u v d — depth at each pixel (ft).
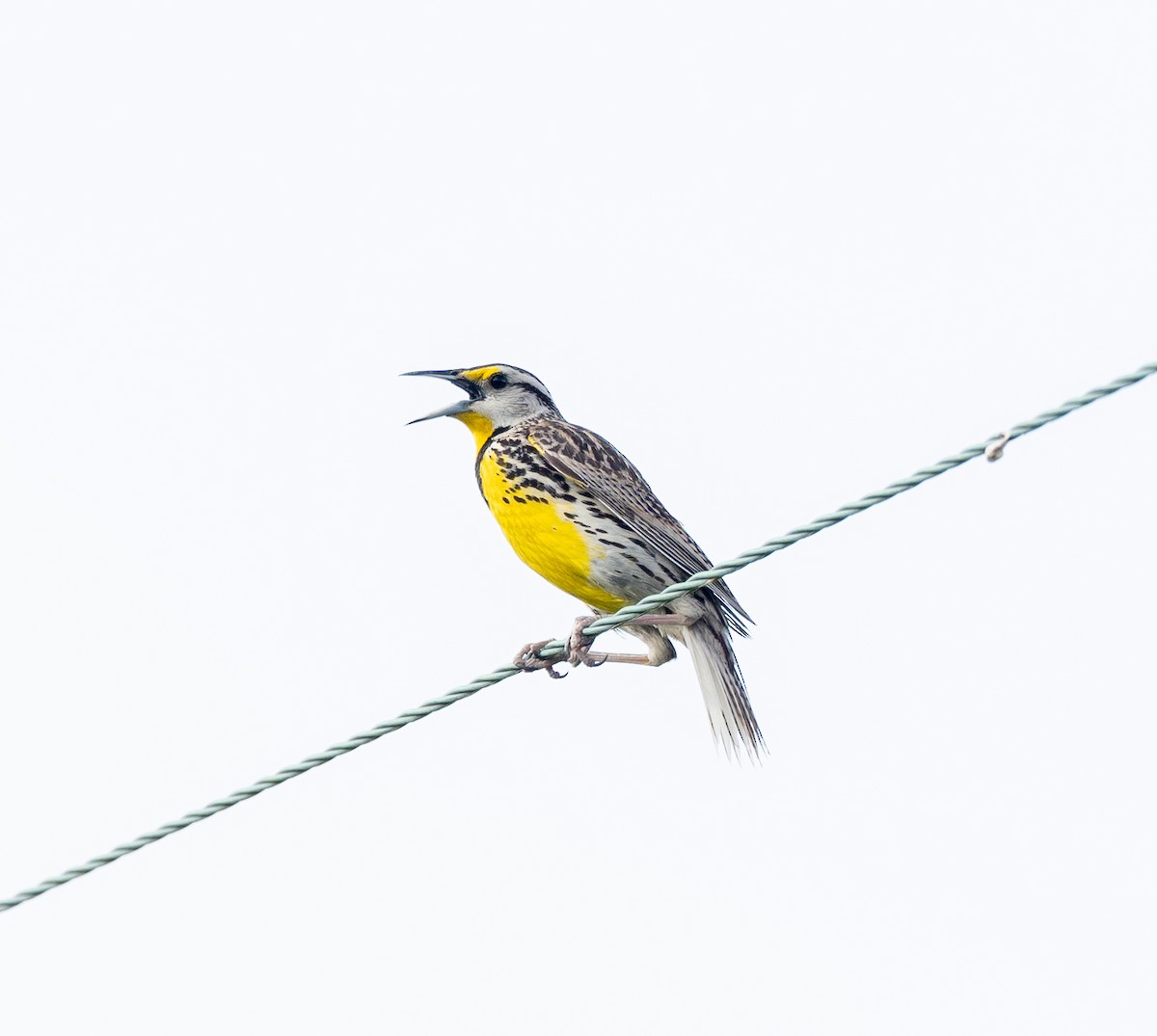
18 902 31.04
